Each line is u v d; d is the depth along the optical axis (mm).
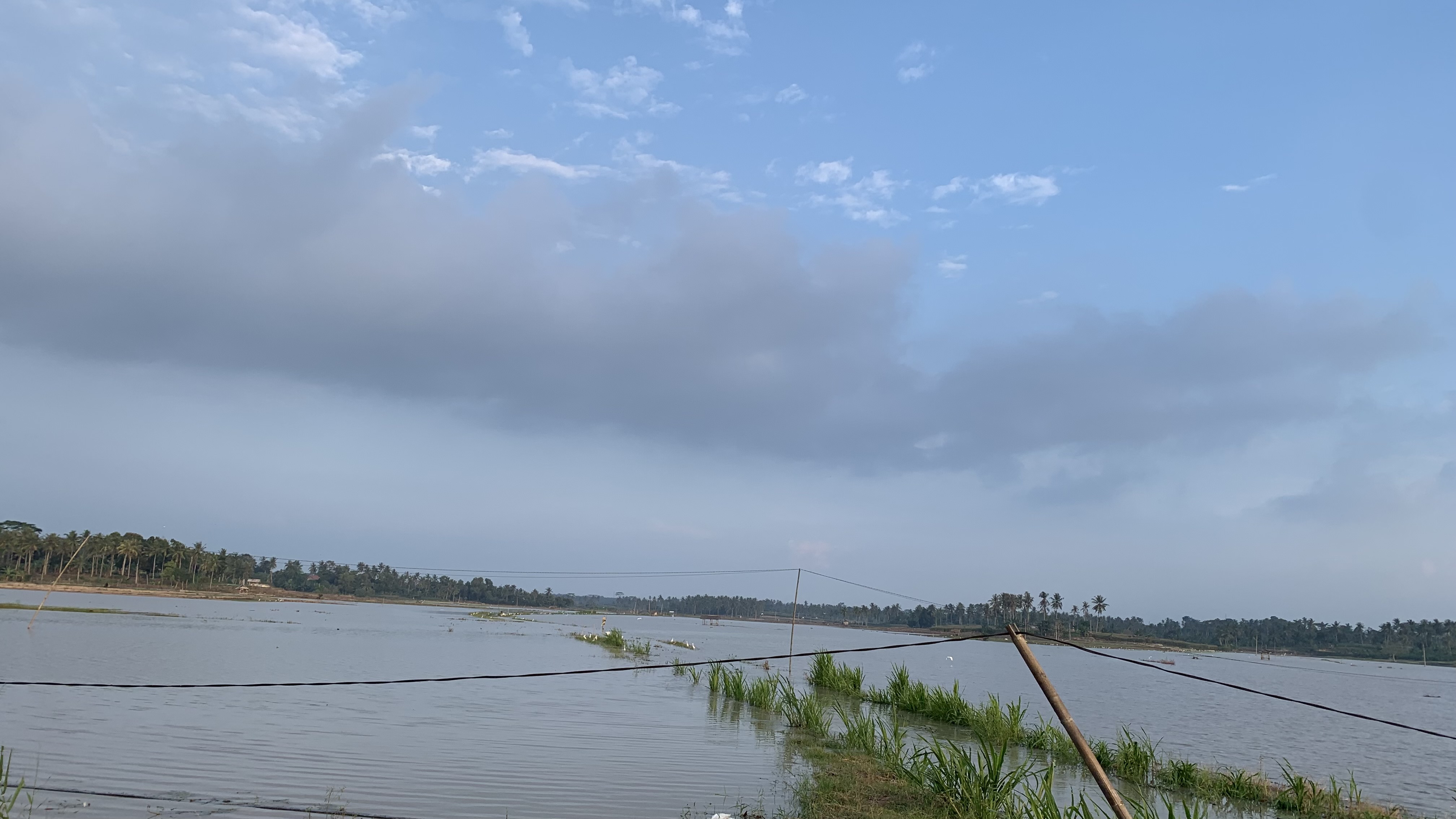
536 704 31047
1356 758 32062
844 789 17266
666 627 170000
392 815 14711
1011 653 147750
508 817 15031
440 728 24297
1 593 120375
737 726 26875
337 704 28000
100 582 160000
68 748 18750
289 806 14875
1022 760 23062
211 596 157625
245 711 25281
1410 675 149875
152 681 33312
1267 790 20797
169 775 16828
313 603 165875
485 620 126188
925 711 30922
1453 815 21797
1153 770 22719
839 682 38594
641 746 22625
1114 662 144125
